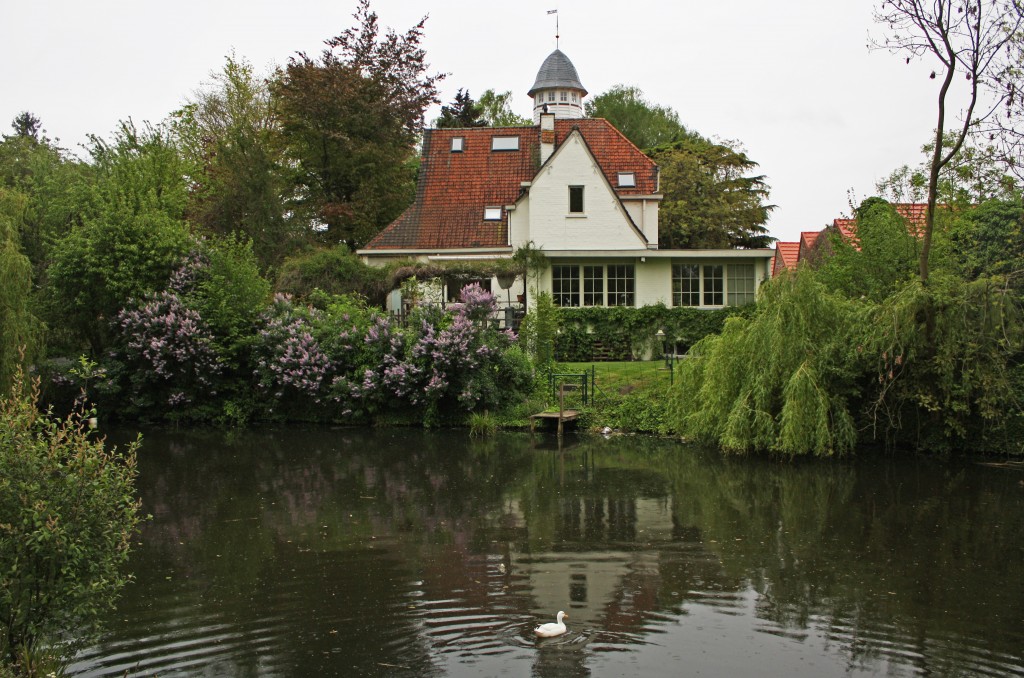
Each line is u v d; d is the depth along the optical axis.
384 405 24.55
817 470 17.05
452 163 36.12
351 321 25.28
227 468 17.97
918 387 18.08
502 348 24.45
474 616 9.14
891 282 21.12
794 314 18.14
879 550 11.54
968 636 8.61
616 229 31.80
